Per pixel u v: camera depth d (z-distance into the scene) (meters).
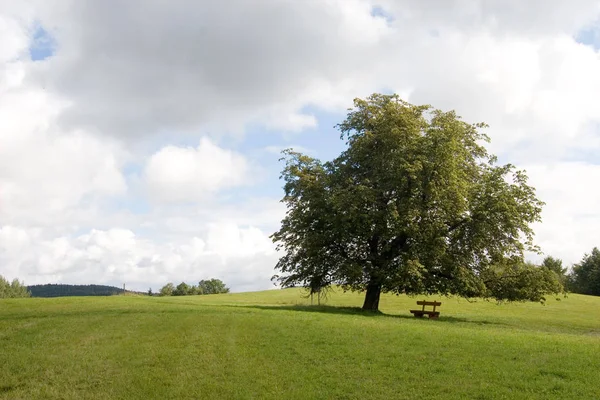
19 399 13.05
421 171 32.81
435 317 33.28
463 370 14.12
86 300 34.72
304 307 34.91
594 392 12.30
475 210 33.78
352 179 35.19
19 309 28.23
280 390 13.14
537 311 47.88
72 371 14.95
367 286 36.00
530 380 13.21
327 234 34.84
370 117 36.19
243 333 18.92
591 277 103.75
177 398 12.88
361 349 16.47
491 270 35.44
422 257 32.41
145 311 25.27
